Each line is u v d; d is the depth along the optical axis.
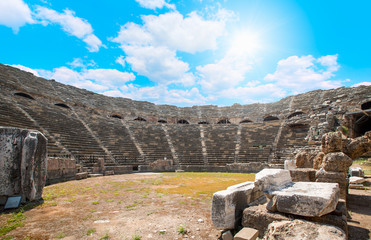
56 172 15.91
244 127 39.06
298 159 12.55
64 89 39.38
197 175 21.36
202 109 53.81
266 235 4.43
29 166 8.73
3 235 5.60
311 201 4.56
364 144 8.95
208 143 35.03
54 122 26.58
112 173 22.39
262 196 7.54
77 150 23.62
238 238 4.68
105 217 7.13
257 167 24.22
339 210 4.97
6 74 30.97
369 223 6.25
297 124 32.75
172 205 8.68
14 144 8.66
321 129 28.77
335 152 8.08
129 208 8.27
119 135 33.16
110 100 46.62
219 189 12.52
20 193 8.55
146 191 11.94
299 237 3.87
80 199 9.88
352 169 14.90
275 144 30.72
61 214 7.49
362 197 9.22
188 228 6.07
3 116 20.39
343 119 29.64
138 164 27.30
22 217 7.11
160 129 39.88
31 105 27.28
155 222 6.58
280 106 44.69
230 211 5.48
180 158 30.56
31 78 35.38
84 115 34.09
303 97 43.94
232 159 29.30
